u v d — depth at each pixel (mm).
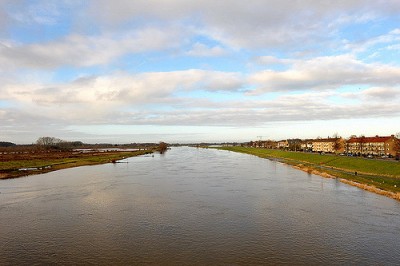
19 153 188125
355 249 30750
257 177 78312
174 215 42156
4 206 47344
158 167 106938
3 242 32750
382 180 65938
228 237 33906
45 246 31625
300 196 53875
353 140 172750
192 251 30297
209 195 55094
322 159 115125
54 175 83688
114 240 33125
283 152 164750
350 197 52938
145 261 28219
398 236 34094
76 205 47875
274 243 32219
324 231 35656
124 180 74000
